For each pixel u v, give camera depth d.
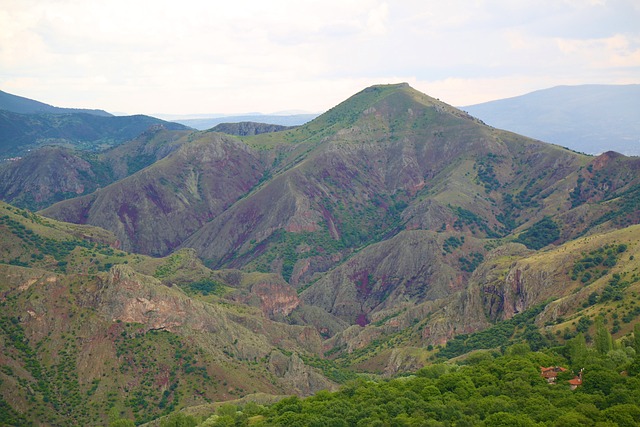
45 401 179.00
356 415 139.25
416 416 132.62
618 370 143.88
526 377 146.62
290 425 141.62
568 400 130.50
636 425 117.19
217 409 172.62
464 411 133.25
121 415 180.50
